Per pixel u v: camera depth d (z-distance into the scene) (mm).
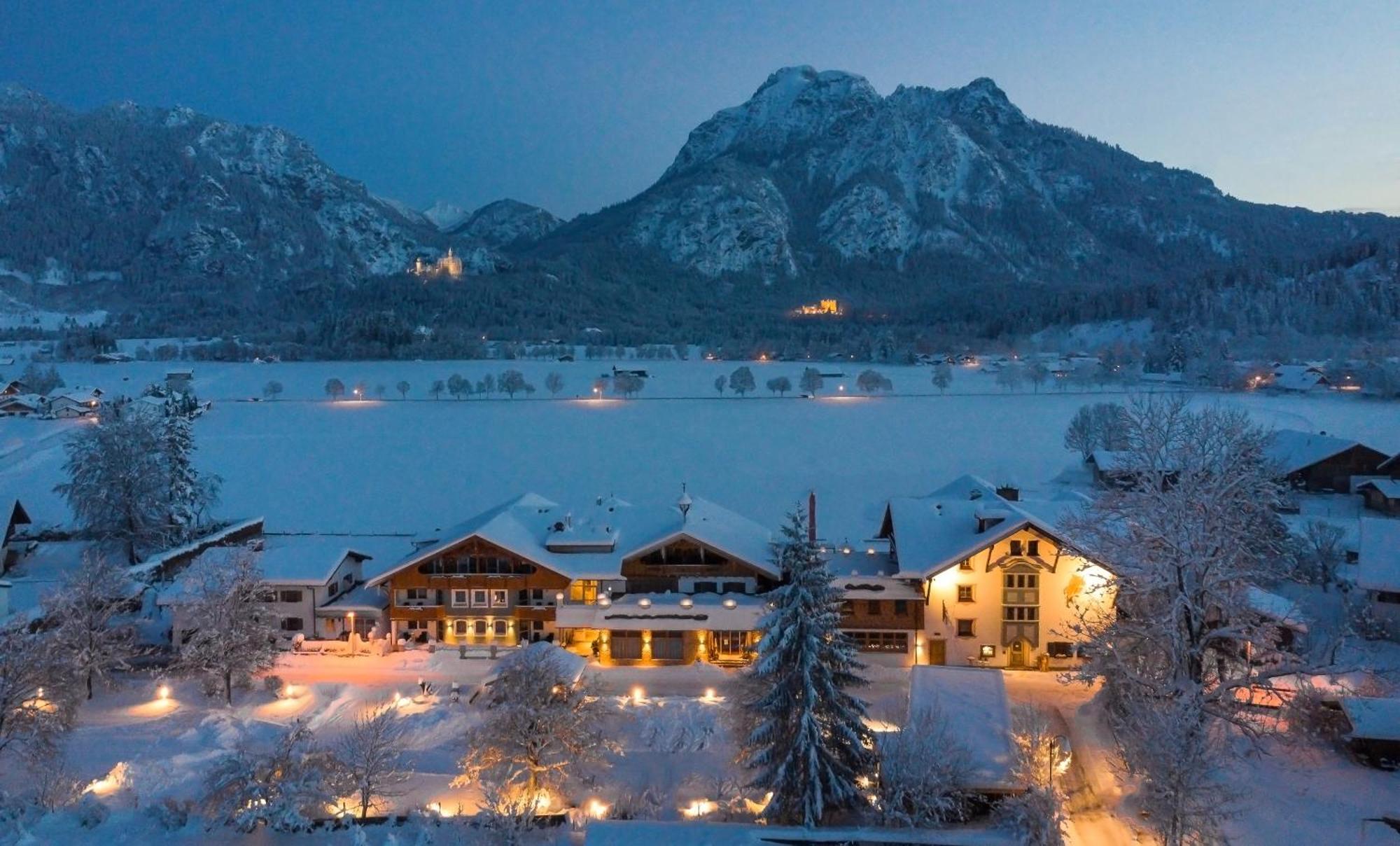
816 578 36125
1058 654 57312
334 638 63844
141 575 71250
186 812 35344
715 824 32969
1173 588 42094
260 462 151375
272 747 42719
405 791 38594
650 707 49906
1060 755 41625
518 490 127938
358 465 148500
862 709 37281
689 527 62906
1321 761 41188
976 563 57719
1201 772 32656
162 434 86375
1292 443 110250
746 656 59562
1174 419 44594
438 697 52688
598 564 63438
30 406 194375
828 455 156000
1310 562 67375
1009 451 156625
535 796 37188
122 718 49625
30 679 41312
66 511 109062
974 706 40625
